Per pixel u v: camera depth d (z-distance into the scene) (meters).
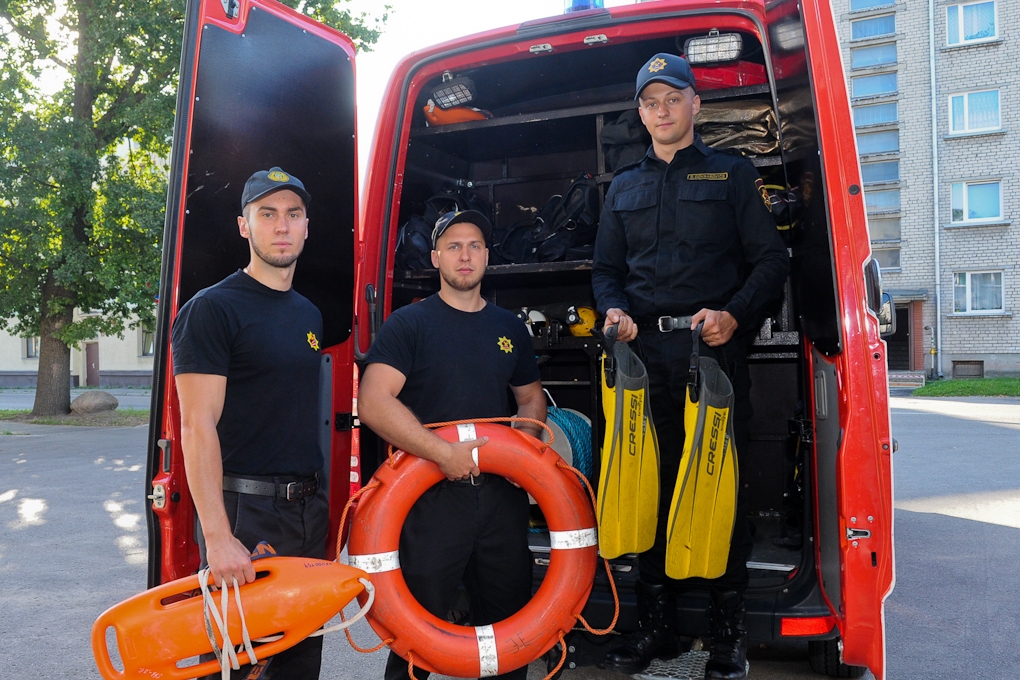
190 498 2.49
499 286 4.71
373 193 3.46
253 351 2.25
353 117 3.15
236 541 2.07
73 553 5.19
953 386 18.30
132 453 10.34
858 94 24.66
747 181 2.81
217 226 2.56
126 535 5.68
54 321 16.08
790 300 3.74
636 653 2.64
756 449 4.17
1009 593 4.08
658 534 2.77
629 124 3.70
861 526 2.36
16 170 13.83
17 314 16.97
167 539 2.43
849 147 2.43
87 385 30.64
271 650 2.04
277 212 2.29
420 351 2.54
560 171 4.56
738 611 2.63
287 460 2.33
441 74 3.62
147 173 16.08
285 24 2.83
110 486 7.71
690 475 2.48
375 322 3.38
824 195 2.44
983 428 11.05
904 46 23.88
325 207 3.01
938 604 3.93
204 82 2.52
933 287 23.48
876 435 2.36
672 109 2.80
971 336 23.03
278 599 2.04
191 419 2.11
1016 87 22.56
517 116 3.82
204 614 1.98
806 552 2.73
